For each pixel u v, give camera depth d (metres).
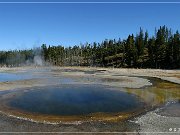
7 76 81.94
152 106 35.00
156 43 134.25
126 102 37.62
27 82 60.69
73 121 27.55
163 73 91.69
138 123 26.52
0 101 37.56
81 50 197.88
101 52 172.88
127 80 66.88
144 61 136.75
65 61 184.62
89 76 79.31
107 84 58.56
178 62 119.94
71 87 53.69
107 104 36.22
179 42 123.88
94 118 28.77
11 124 26.22
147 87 53.72
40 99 39.53
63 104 36.09
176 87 53.72
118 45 189.38
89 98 40.81
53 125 26.03
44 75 84.81
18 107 33.97
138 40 151.75
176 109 33.16
